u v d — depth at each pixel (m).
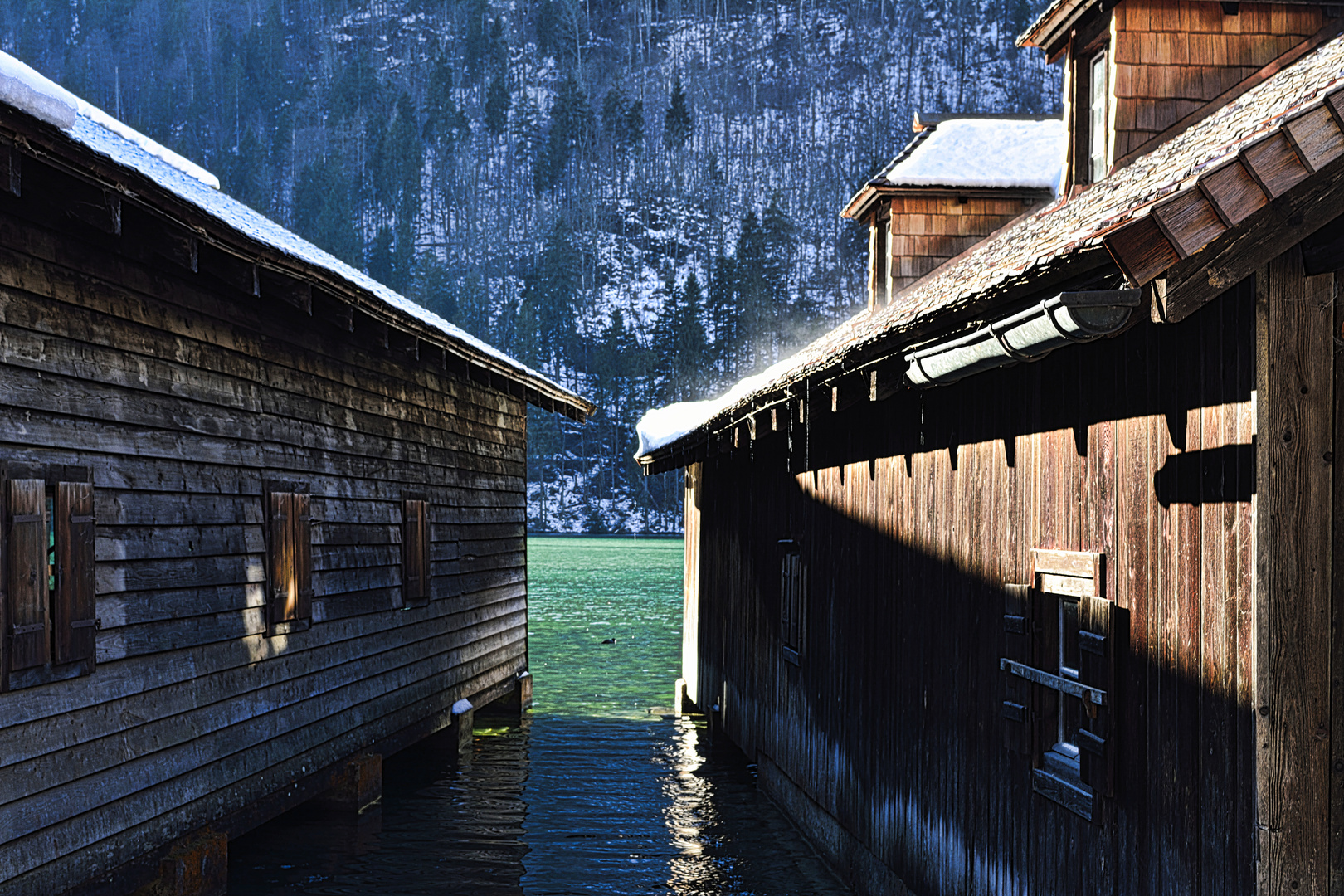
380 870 9.15
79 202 5.92
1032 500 5.84
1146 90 7.84
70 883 6.19
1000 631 6.14
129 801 6.82
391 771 13.11
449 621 13.89
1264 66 7.83
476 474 15.37
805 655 10.37
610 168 195.25
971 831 6.50
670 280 165.75
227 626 8.20
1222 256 3.82
